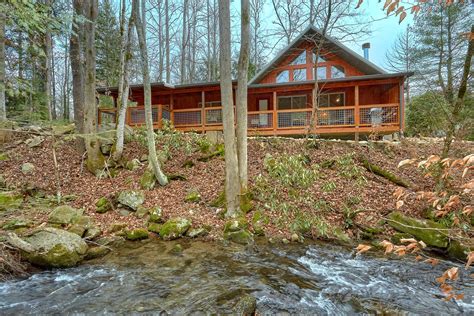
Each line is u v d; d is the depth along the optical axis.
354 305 3.47
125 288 3.83
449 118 6.01
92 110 8.05
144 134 9.43
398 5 1.86
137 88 12.88
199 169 8.29
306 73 13.23
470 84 6.11
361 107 10.76
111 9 15.17
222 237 5.61
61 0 7.71
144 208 6.38
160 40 20.42
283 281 4.05
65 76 20.92
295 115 11.57
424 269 4.43
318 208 5.90
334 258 4.84
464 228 3.70
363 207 6.18
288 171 5.90
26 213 5.54
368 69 12.24
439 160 1.72
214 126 12.18
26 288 3.83
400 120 10.48
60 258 4.36
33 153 8.55
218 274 4.25
